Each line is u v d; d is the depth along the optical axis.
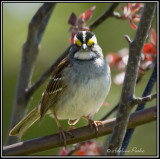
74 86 7.97
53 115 8.52
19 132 8.50
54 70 8.77
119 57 9.30
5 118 11.52
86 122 11.18
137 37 5.92
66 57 8.66
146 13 5.82
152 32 8.47
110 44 12.58
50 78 8.57
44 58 12.41
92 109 8.19
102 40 12.56
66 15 12.46
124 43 12.62
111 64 9.28
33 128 11.18
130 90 6.04
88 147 8.32
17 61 12.15
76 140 7.12
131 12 8.32
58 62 8.95
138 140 11.71
